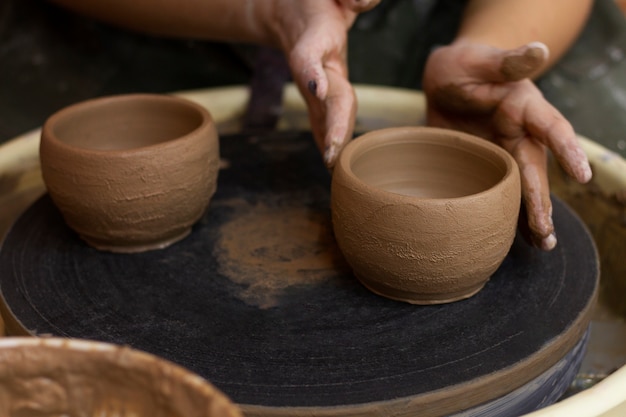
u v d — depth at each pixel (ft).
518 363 2.15
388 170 2.74
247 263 2.67
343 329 2.31
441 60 3.08
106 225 2.62
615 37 4.98
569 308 2.42
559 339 2.26
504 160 2.45
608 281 3.49
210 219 2.97
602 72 4.92
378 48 5.06
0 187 3.67
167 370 1.29
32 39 4.72
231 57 5.01
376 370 2.12
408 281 2.34
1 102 4.59
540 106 2.72
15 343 1.34
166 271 2.61
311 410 1.97
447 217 2.20
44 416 1.40
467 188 2.68
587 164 2.54
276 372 2.11
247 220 2.97
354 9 2.94
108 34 4.86
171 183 2.59
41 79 4.72
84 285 2.52
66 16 4.77
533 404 2.29
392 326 2.32
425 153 2.72
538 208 2.59
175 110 3.01
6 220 3.67
